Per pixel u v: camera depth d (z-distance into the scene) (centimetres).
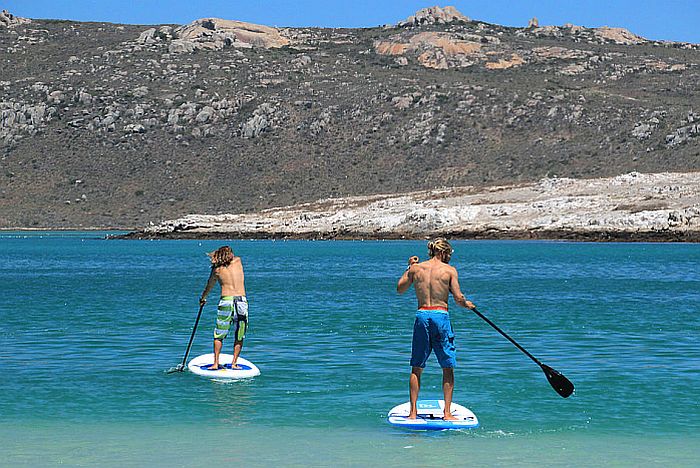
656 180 14538
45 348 2559
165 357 2395
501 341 2691
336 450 1495
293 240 15262
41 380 2056
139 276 6400
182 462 1429
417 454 1474
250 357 2395
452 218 14388
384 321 3275
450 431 1617
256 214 17038
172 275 6519
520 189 15600
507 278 5969
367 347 2581
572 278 5947
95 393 1919
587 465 1416
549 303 4091
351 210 16262
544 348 2562
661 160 19550
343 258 9125
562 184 15138
